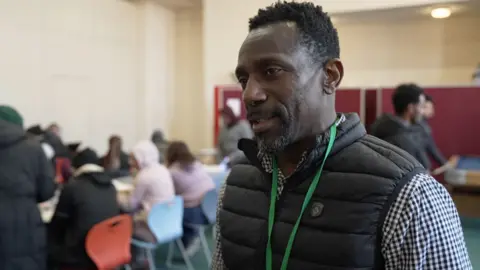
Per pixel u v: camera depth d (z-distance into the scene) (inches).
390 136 97.7
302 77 30.5
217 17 295.7
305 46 30.7
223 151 217.3
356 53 288.4
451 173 169.2
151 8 331.6
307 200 32.4
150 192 133.7
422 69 275.4
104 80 303.6
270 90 30.5
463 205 216.2
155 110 340.8
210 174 179.6
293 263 31.9
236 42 292.8
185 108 362.0
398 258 29.0
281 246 32.9
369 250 29.5
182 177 147.3
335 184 31.7
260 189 36.8
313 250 31.0
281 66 30.2
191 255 154.4
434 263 28.5
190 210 146.7
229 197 39.0
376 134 100.3
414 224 28.5
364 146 32.7
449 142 226.5
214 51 298.0
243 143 37.5
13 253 87.4
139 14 329.4
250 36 32.2
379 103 238.4
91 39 292.5
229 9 292.7
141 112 331.6
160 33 343.3
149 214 122.4
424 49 274.4
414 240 28.4
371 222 29.7
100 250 104.5
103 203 107.3
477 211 206.8
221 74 297.7
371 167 31.0
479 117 221.0
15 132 89.2
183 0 337.4
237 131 214.5
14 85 244.7
